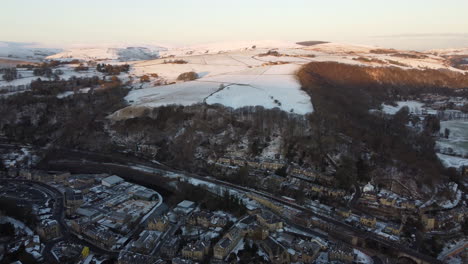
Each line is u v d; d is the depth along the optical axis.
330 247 187.38
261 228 197.88
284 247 184.38
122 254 175.12
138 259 169.25
